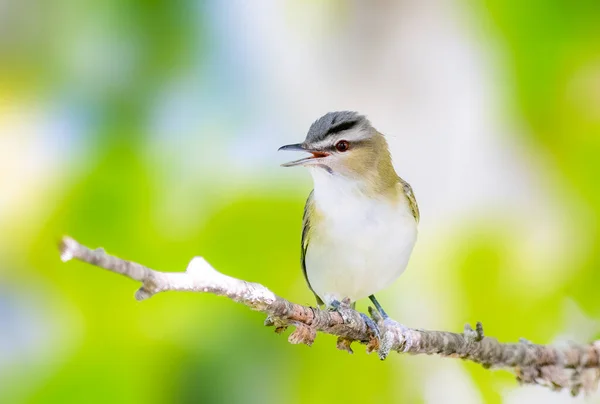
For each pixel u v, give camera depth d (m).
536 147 2.82
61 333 2.79
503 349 2.79
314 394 2.80
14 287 2.79
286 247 2.81
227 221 2.80
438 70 2.88
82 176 2.80
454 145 2.86
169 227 2.80
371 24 2.88
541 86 2.81
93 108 2.80
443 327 2.82
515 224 2.83
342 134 2.81
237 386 2.79
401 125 2.87
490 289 2.82
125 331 2.79
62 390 2.79
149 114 2.81
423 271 2.83
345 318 2.76
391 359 2.81
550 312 2.82
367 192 2.81
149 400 2.79
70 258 2.52
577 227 2.82
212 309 2.79
